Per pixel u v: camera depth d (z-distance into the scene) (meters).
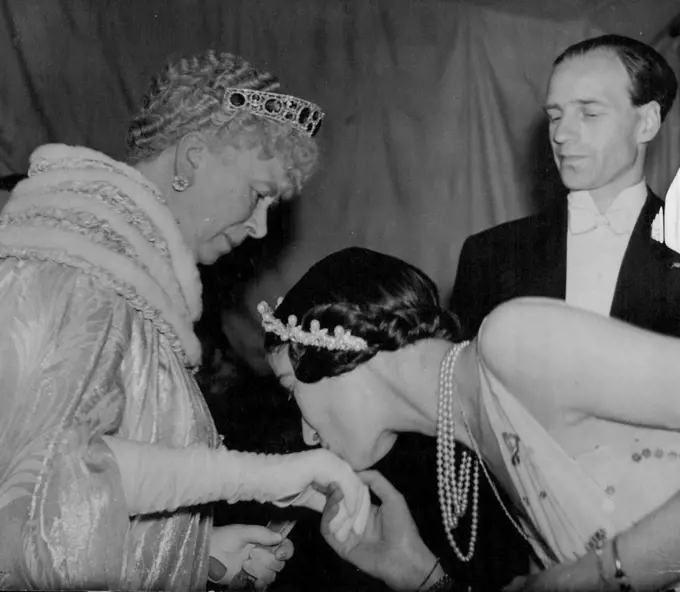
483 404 1.14
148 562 1.05
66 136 1.74
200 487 0.95
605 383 1.05
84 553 0.85
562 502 1.10
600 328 1.07
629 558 1.07
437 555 1.30
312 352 1.21
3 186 1.66
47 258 0.95
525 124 1.67
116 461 0.90
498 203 1.66
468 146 1.69
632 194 1.47
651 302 1.43
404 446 1.36
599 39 1.50
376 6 1.74
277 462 1.04
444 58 1.72
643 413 1.05
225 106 1.09
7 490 0.86
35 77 1.74
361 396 1.22
